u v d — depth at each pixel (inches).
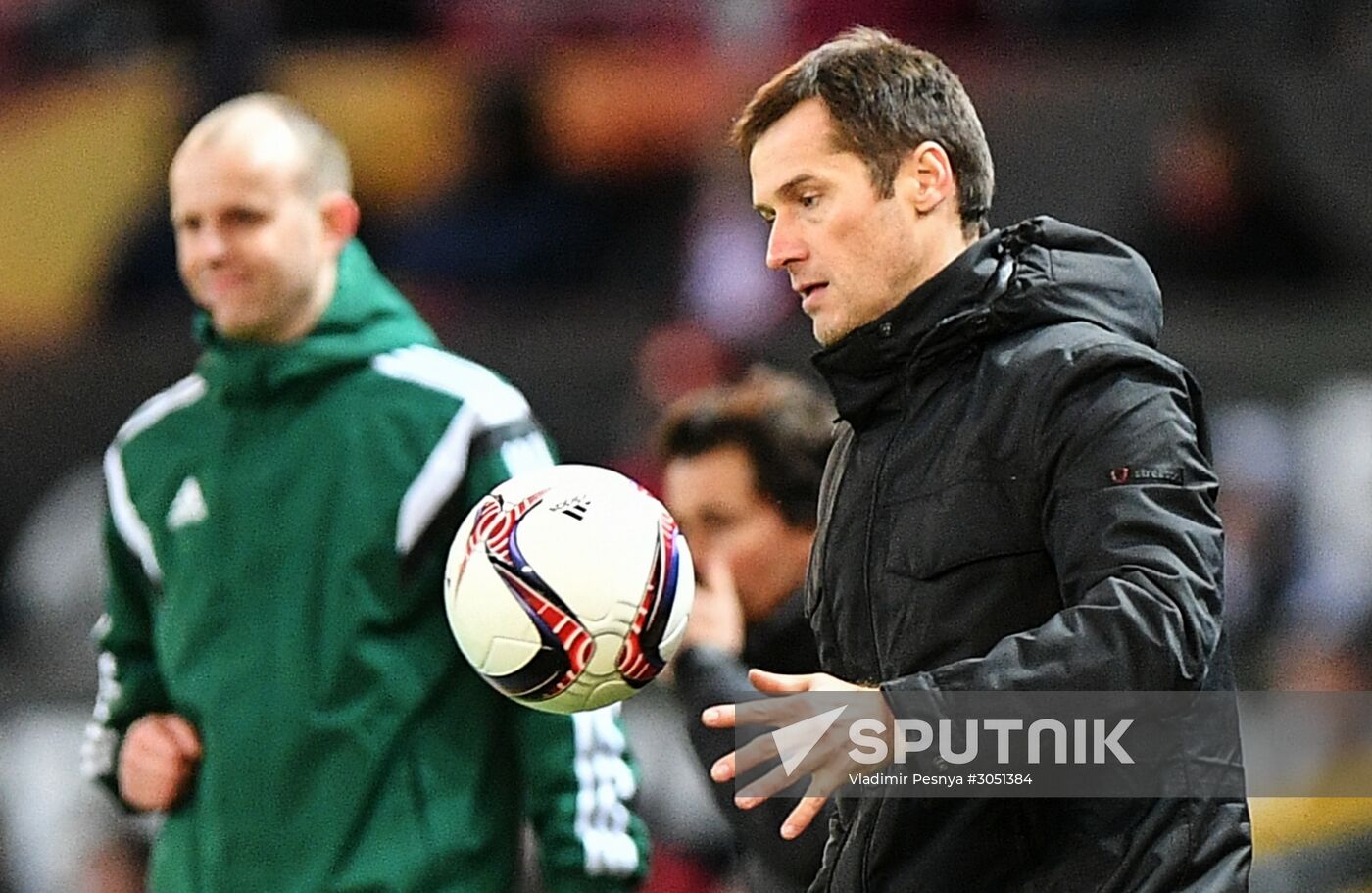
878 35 471.2
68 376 1227.2
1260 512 1019.3
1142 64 1429.6
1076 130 1369.3
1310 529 1020.5
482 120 1357.0
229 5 1409.9
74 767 1013.2
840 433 487.8
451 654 614.2
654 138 1414.9
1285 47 1407.5
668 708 914.1
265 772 603.2
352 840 598.9
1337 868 802.8
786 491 628.1
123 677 666.2
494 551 499.8
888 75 455.8
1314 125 1349.7
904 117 453.4
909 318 452.4
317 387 625.3
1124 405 424.2
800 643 631.2
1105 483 418.0
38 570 1158.3
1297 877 799.7
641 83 1430.9
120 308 1334.9
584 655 493.7
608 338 1189.1
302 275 625.0
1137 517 412.2
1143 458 418.6
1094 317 447.5
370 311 636.7
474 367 641.0
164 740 623.2
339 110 1459.2
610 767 621.9
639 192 1347.2
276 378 621.3
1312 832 811.4
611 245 1326.3
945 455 445.1
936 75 462.0
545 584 493.4
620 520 502.6
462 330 1203.2
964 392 448.1
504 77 1369.3
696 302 1217.4
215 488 626.2
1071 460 424.8
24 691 1059.9
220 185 620.4
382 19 1502.2
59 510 1181.7
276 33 1496.1
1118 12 1470.2
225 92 1397.6
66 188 1476.4
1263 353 1120.8
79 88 1515.7
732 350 1074.7
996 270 453.4
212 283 625.0
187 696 619.2
